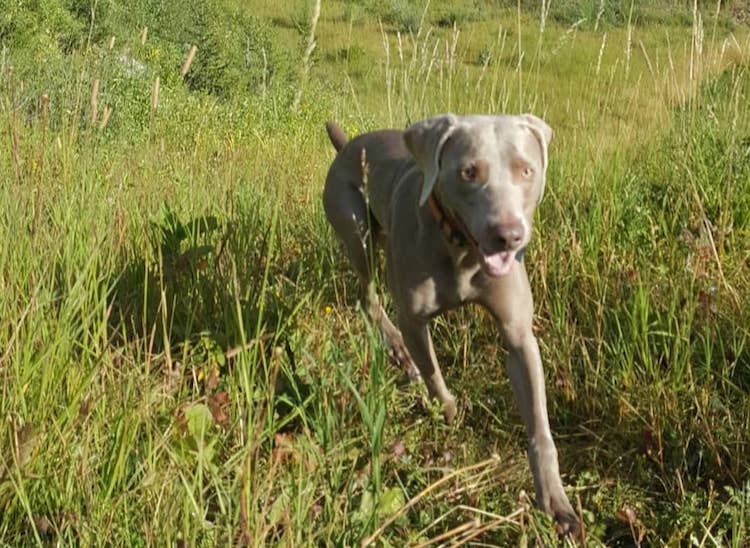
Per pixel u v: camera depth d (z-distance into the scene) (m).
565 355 1.54
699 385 1.46
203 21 6.23
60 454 1.07
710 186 1.99
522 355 1.32
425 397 1.51
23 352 1.17
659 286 1.65
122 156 2.00
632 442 1.41
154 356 1.34
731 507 1.18
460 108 2.27
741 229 1.88
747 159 2.10
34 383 1.14
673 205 2.03
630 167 2.25
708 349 1.43
